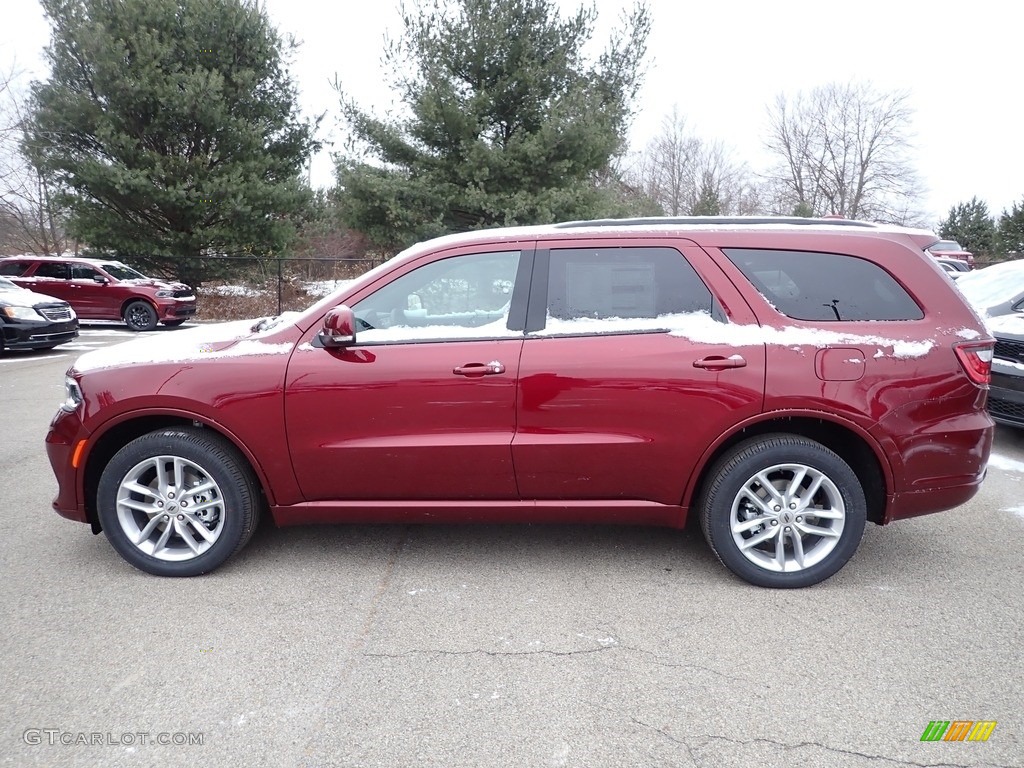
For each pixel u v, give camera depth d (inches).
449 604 132.0
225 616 127.2
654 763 89.8
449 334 136.4
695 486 136.8
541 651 115.8
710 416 131.5
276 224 826.2
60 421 141.3
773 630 122.0
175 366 137.2
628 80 703.1
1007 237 1555.1
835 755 91.2
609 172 798.5
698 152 2063.2
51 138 725.3
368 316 139.5
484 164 654.5
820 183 2033.7
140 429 146.1
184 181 738.8
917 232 138.6
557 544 160.1
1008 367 231.3
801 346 130.5
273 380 135.3
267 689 105.7
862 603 131.6
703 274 135.4
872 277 134.8
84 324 725.3
